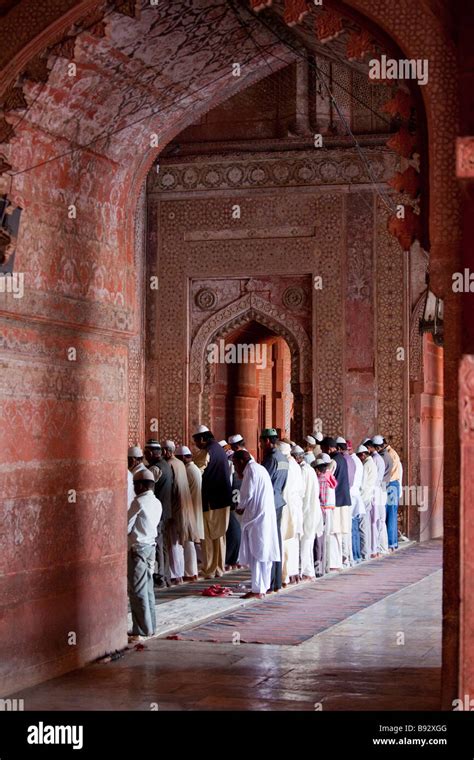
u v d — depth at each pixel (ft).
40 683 18.90
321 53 21.81
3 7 17.81
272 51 21.42
